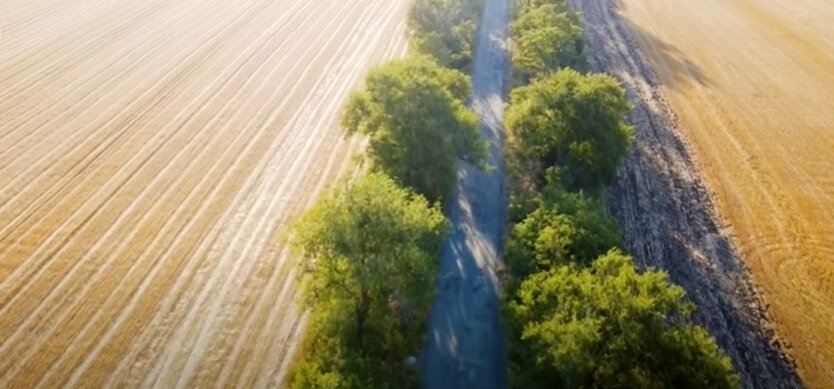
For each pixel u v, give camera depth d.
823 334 34.06
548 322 24.78
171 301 32.62
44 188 41.28
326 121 50.94
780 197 45.53
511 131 44.59
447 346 30.61
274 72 59.66
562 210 32.50
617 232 34.03
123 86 55.72
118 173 43.22
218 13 74.50
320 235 26.20
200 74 58.66
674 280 37.03
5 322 31.02
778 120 56.28
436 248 32.06
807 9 83.69
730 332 33.91
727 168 48.81
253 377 28.81
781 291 36.81
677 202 44.16
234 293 33.34
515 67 57.94
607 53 68.25
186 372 28.91
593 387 24.00
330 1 79.31
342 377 25.19
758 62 68.31
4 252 35.50
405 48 65.25
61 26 68.38
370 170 38.97
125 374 28.67
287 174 43.84
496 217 39.34
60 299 32.47
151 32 68.00
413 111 34.59
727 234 41.50
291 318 31.91
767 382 31.39
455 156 36.56
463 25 56.62
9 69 57.78
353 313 27.89
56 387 27.95
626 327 23.70
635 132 52.59
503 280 34.34
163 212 39.41
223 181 42.78
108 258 35.38
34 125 48.69
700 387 22.33
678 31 76.31
